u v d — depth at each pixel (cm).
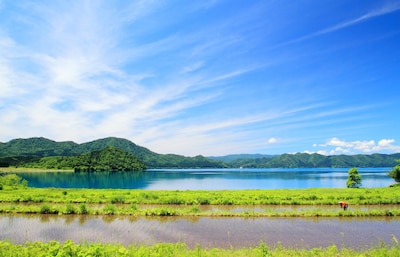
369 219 2931
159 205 3897
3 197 4209
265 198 4209
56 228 2547
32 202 4066
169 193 4934
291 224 2703
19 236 2289
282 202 3916
